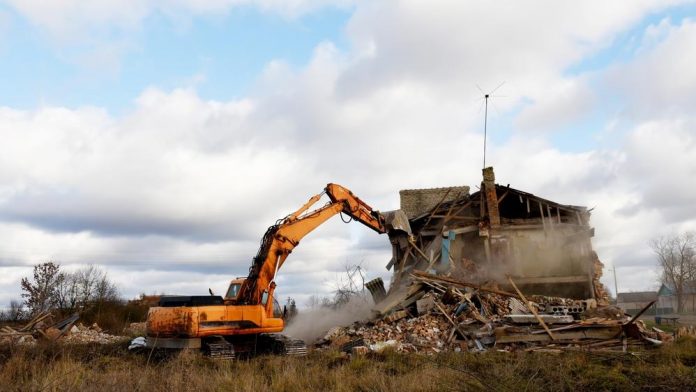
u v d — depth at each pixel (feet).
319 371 38.45
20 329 87.97
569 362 40.91
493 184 83.71
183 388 31.04
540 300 70.90
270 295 54.03
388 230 67.62
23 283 127.03
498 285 77.15
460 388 30.07
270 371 39.42
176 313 48.67
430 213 87.76
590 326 55.88
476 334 58.65
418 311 67.62
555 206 82.33
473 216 88.17
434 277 72.23
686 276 264.31
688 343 54.39
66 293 136.26
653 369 37.88
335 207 59.67
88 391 28.68
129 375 32.60
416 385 31.83
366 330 66.18
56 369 33.96
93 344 67.05
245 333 50.72
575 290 79.46
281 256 54.95
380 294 81.10
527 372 36.24
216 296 53.42
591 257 77.87
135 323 108.88
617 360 44.42
